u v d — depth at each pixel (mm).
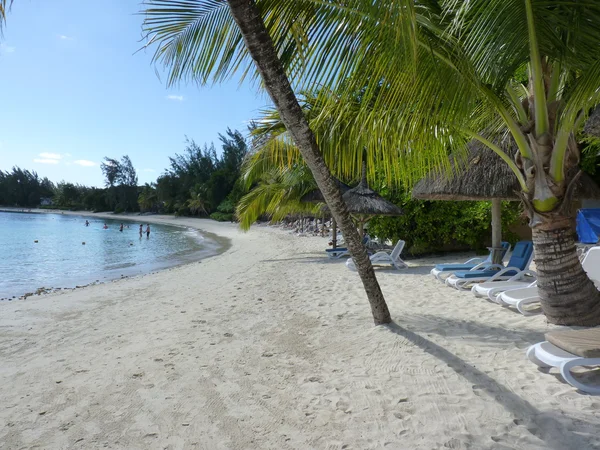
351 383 3764
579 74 4305
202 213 66812
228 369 4367
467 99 4043
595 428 2658
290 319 6215
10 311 8578
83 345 5715
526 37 3844
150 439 3086
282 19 3914
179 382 4109
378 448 2717
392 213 11570
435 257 12852
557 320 4684
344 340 4992
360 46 3648
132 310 7973
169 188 74562
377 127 4477
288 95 4031
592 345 3125
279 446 2861
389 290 7836
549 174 4426
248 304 7570
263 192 15703
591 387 3145
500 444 2615
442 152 5004
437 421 2969
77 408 3695
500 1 3539
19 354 5520
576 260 4637
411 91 3873
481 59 3939
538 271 4812
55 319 7680
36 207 114438
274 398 3611
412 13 2631
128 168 92125
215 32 4336
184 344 5340
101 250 26469
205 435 3086
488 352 4188
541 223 4602
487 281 6977
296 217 34219
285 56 4090
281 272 11734
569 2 3520
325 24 3748
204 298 8570
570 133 4457
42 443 3129
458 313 5785
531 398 3150
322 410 3318
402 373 3871
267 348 4957
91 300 9469
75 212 98500
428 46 3807
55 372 4672
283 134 6824
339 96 4254
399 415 3113
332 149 5277
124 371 4508
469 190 6238
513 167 4719
